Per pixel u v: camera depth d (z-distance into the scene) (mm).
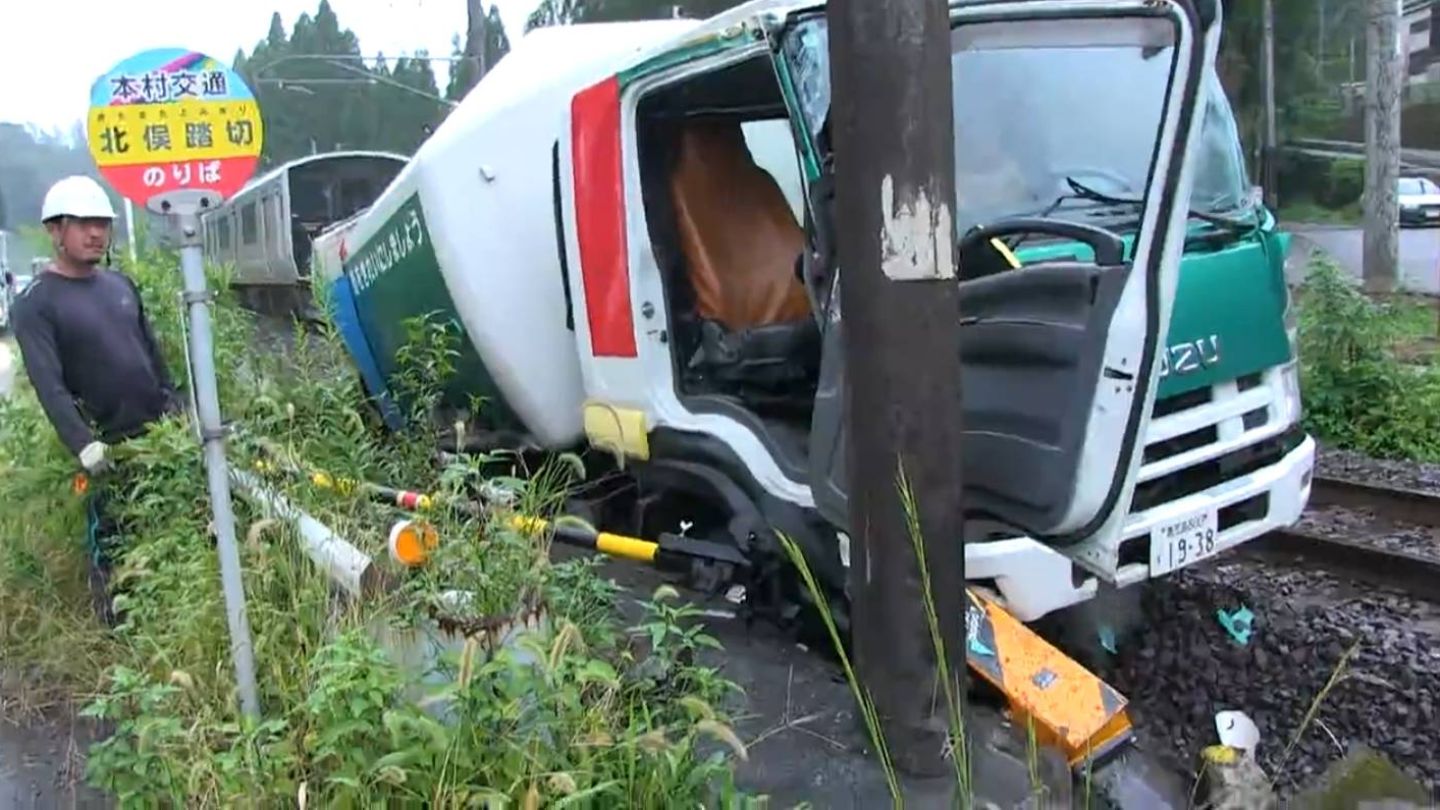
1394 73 18578
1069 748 3787
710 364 5406
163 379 5883
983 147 4398
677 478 5316
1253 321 4473
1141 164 4285
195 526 4832
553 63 6652
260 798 3203
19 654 5102
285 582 4211
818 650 4633
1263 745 4703
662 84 5004
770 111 5547
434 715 3406
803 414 5273
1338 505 7848
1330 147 36906
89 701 4598
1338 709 4852
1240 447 4465
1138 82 4297
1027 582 3979
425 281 6836
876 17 3078
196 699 3777
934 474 3309
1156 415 4254
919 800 3416
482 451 7113
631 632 4129
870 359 3270
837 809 3447
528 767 3076
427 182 6504
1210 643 5273
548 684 3240
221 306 9539
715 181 5605
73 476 5711
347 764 3098
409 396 7035
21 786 4148
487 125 6484
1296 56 38281
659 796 3174
